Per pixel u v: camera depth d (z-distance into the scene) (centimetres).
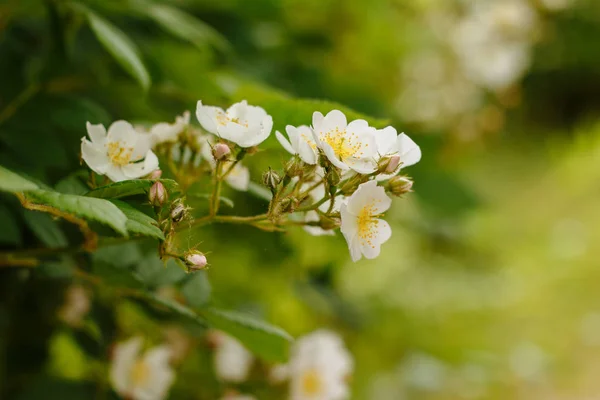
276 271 127
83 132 97
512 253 324
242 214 107
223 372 110
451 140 190
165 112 110
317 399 112
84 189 85
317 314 154
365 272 213
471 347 220
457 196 174
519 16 188
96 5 105
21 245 93
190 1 127
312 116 83
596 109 551
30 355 103
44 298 101
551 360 246
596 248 341
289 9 156
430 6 195
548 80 529
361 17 172
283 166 83
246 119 83
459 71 191
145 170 83
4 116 95
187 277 91
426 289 240
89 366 105
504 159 461
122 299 102
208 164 88
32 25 107
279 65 145
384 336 189
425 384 191
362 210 81
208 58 109
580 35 498
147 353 103
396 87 194
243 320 87
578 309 290
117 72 109
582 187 417
